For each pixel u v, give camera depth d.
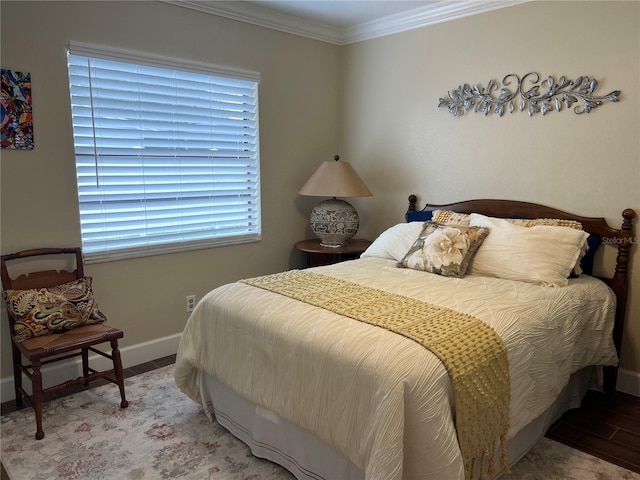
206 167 3.30
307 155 3.92
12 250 2.50
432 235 2.73
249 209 3.61
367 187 3.88
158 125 3.01
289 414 1.84
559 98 2.81
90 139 2.73
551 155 2.89
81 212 2.76
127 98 2.84
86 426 2.33
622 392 2.74
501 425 1.74
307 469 1.88
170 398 2.62
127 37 2.77
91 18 2.62
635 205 2.60
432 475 1.48
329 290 2.25
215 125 3.30
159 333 3.18
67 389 2.71
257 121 3.51
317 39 3.81
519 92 2.98
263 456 2.07
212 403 2.39
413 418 1.49
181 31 3.00
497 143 3.12
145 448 2.15
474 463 1.64
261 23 3.40
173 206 3.16
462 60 3.24
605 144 2.67
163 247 3.12
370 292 2.21
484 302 2.09
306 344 1.77
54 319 2.40
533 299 2.17
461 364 1.59
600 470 2.03
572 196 2.83
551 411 2.30
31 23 2.42
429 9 3.29
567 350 2.17
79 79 2.64
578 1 2.68
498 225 2.72
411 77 3.55
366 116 3.91
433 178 3.51
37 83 2.47
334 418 1.67
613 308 2.52
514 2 2.93
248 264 3.64
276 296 2.16
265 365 1.96
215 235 3.41
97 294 2.87
